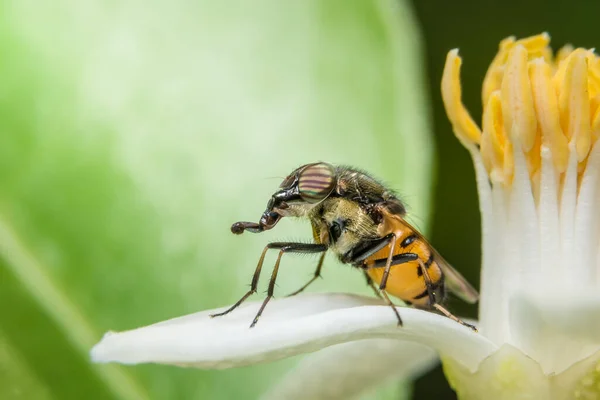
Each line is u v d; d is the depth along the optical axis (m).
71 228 0.09
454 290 0.09
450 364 0.08
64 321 0.09
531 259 0.08
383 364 0.09
